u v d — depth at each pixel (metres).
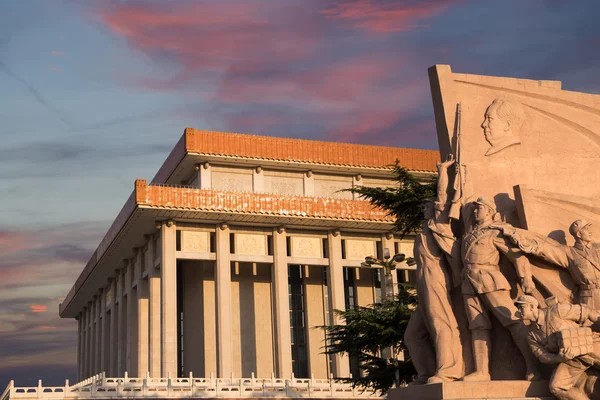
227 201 58.91
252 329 65.88
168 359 56.78
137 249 66.25
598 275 13.05
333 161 65.75
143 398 41.69
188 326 65.25
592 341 12.17
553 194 14.12
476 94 15.15
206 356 62.94
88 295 85.94
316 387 45.78
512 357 13.34
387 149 67.56
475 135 14.80
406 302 27.22
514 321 12.89
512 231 13.26
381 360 26.97
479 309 13.31
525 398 12.53
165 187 57.31
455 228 14.27
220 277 59.91
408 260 35.78
